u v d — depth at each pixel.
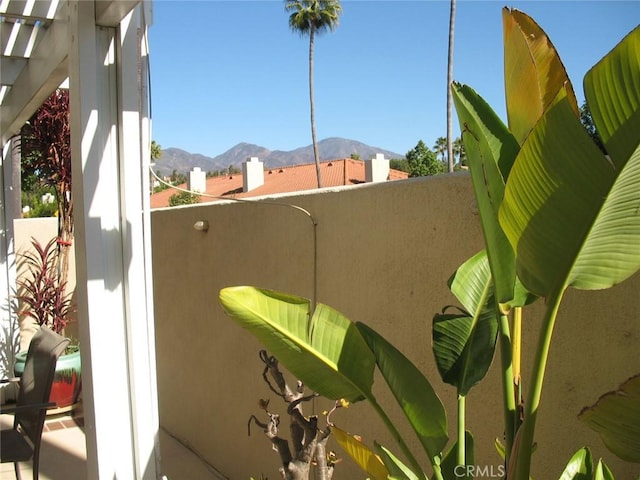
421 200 2.98
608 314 2.18
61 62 3.49
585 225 1.40
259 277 4.34
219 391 4.97
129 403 3.09
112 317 3.06
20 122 5.21
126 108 3.03
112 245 3.06
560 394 2.34
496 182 1.63
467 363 2.09
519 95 1.79
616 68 1.23
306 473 2.30
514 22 1.74
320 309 1.99
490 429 2.65
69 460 5.17
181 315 5.59
